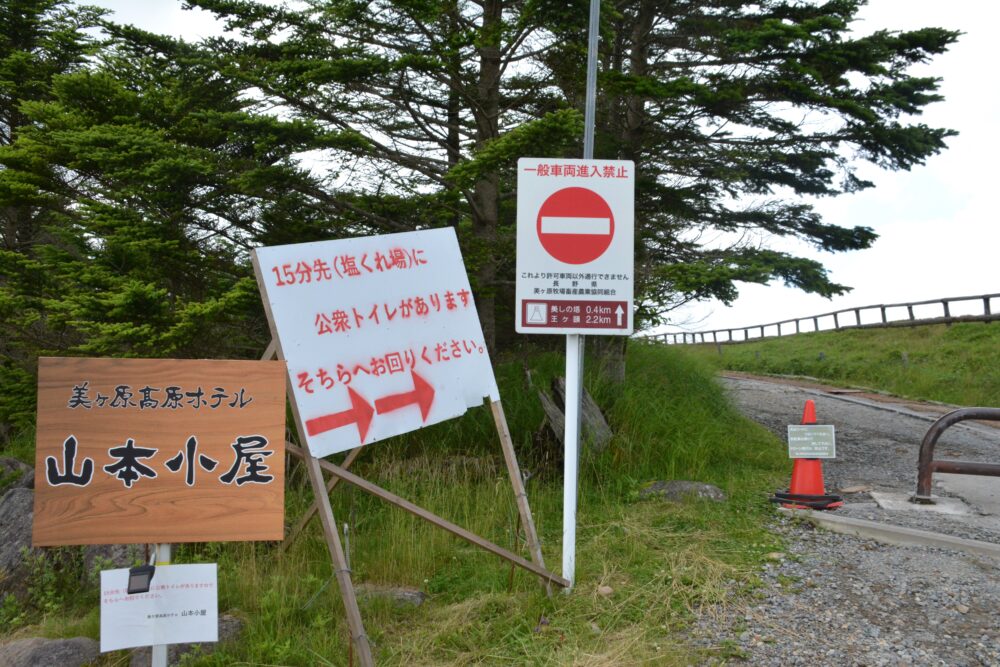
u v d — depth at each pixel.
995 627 4.23
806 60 9.49
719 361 28.30
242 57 8.15
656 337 12.90
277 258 4.32
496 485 6.61
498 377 9.02
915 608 4.49
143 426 3.57
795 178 11.36
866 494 7.56
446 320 4.78
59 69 12.70
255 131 7.34
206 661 4.00
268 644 4.05
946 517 6.49
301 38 8.31
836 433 11.62
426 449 7.52
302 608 4.53
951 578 4.91
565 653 4.04
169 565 3.47
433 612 4.63
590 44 5.21
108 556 5.31
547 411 7.50
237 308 7.05
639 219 10.90
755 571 5.11
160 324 6.97
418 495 6.62
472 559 5.44
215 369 3.67
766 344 30.64
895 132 10.06
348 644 4.16
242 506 3.62
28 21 13.06
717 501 6.82
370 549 5.51
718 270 8.35
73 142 7.54
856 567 5.16
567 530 4.88
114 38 9.12
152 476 3.56
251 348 8.09
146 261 7.71
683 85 8.86
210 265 8.17
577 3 7.39
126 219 7.77
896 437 11.34
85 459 3.50
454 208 8.94
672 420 8.61
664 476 7.67
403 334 4.60
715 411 10.59
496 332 10.90
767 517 6.46
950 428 12.20
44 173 8.45
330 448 4.22
